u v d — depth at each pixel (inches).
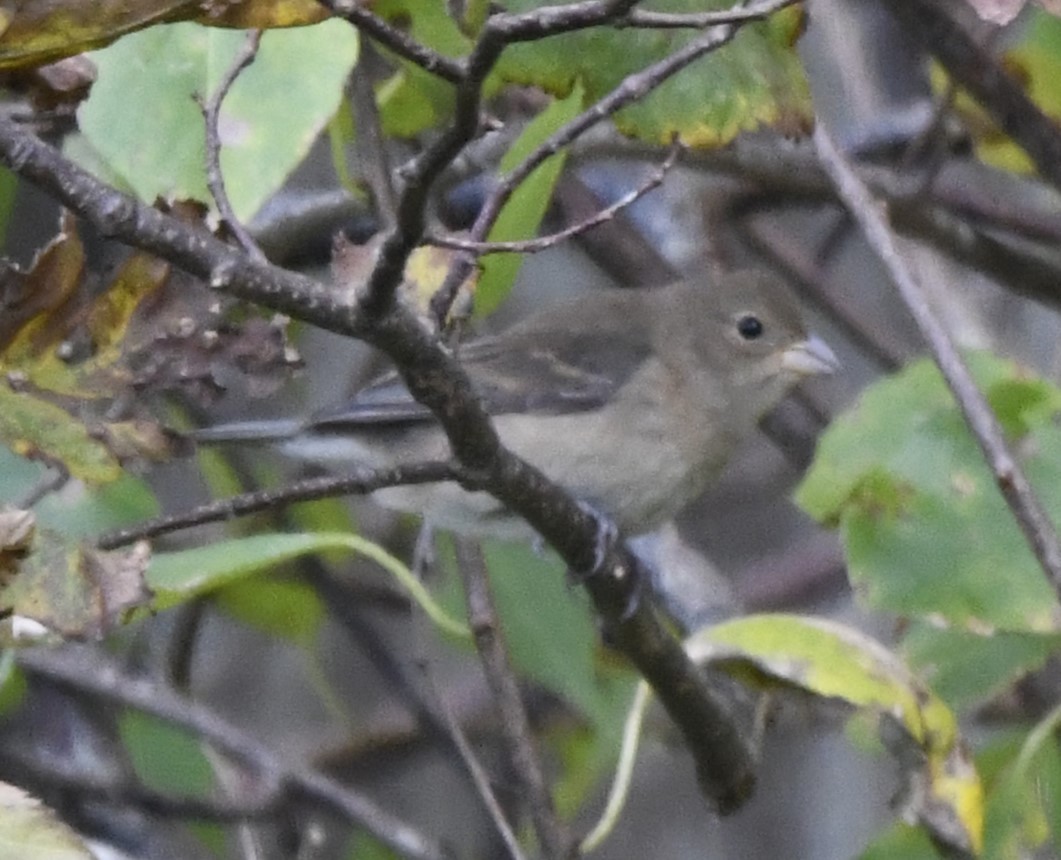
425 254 303.4
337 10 196.5
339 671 539.5
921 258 476.1
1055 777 329.1
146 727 442.6
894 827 320.2
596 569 303.1
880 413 322.3
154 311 244.8
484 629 361.7
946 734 303.1
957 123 487.5
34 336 242.2
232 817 430.6
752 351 450.3
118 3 204.8
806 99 287.0
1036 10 388.8
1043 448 324.2
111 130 273.7
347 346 526.9
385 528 512.4
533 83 283.4
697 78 283.1
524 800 421.4
